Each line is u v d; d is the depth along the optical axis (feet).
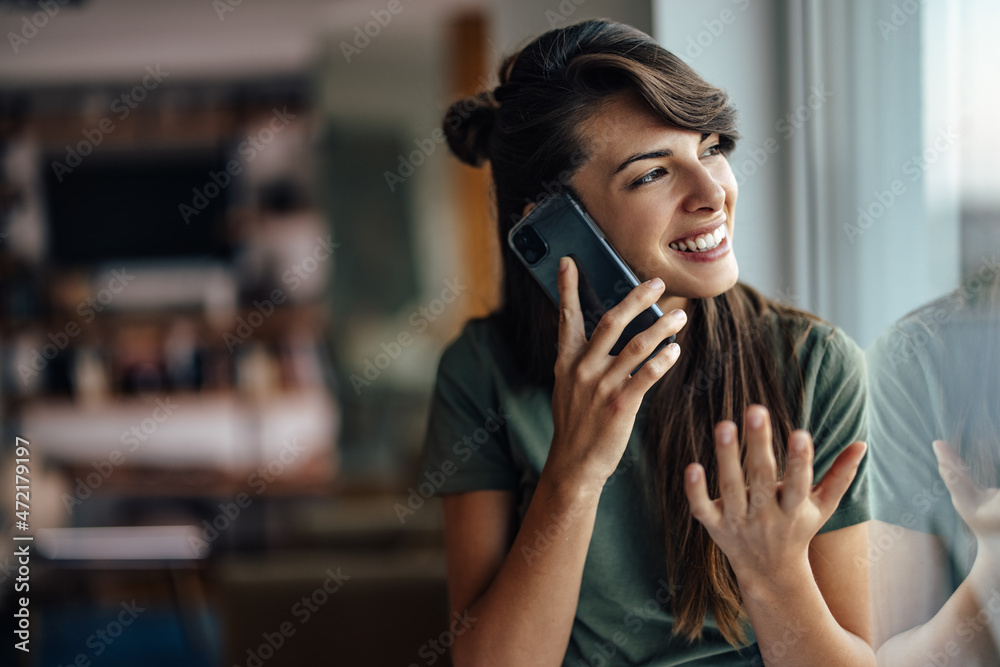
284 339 14.12
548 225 2.45
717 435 1.92
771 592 2.09
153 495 11.71
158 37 13.28
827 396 2.50
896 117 3.00
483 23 12.79
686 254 2.35
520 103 2.56
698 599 2.48
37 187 14.03
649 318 2.34
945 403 2.44
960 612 2.41
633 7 3.53
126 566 7.77
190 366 13.93
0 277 13.78
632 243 2.37
